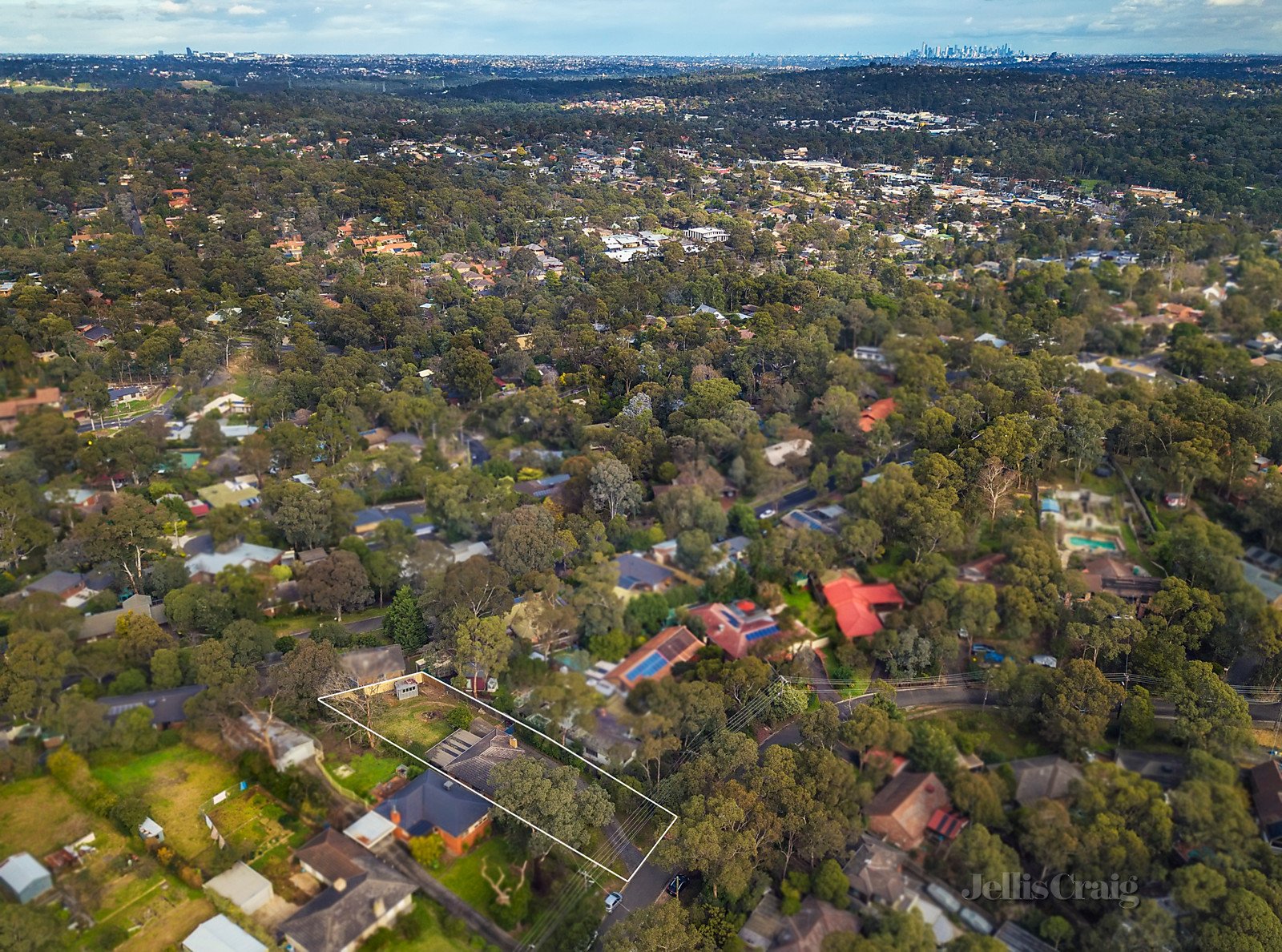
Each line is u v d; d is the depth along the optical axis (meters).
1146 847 59.66
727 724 71.94
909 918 55.28
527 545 91.25
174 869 63.50
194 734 75.06
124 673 78.12
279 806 69.06
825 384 120.62
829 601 86.12
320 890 61.94
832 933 55.19
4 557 96.62
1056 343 130.25
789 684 75.75
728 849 59.38
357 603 92.50
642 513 103.44
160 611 90.31
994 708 75.19
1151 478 96.44
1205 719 69.56
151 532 96.81
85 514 103.31
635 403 130.62
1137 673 75.81
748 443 109.69
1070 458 101.69
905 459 107.19
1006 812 63.91
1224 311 134.88
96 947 57.81
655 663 77.62
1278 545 88.06
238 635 80.50
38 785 70.69
